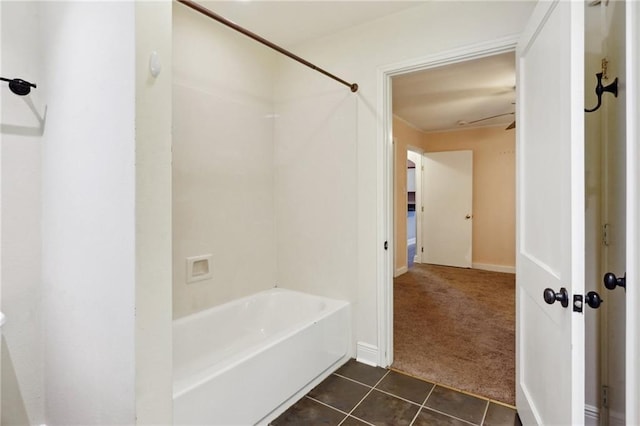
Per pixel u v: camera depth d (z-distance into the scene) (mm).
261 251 2770
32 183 1509
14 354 1479
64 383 1414
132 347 1051
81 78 1240
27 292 1507
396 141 5113
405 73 2254
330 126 2545
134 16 1023
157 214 1096
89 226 1225
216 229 2406
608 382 1499
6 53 1434
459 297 4023
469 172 5645
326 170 2578
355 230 2436
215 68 2359
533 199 1514
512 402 1926
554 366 1250
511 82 3416
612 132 1425
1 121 1429
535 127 1480
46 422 1546
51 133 1442
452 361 2422
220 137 2414
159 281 1106
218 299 2432
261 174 2760
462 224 5730
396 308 3621
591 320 1593
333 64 2508
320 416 1809
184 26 2152
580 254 1065
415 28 2150
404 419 1781
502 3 1879
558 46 1201
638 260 850
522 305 1696
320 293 2641
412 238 9789
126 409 1081
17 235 1475
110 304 1134
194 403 1386
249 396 1639
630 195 870
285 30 2455
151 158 1073
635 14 869
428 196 6031
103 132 1139
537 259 1461
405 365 2361
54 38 1412
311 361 2057
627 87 887
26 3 1485
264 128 2777
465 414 1820
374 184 2330
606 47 1455
